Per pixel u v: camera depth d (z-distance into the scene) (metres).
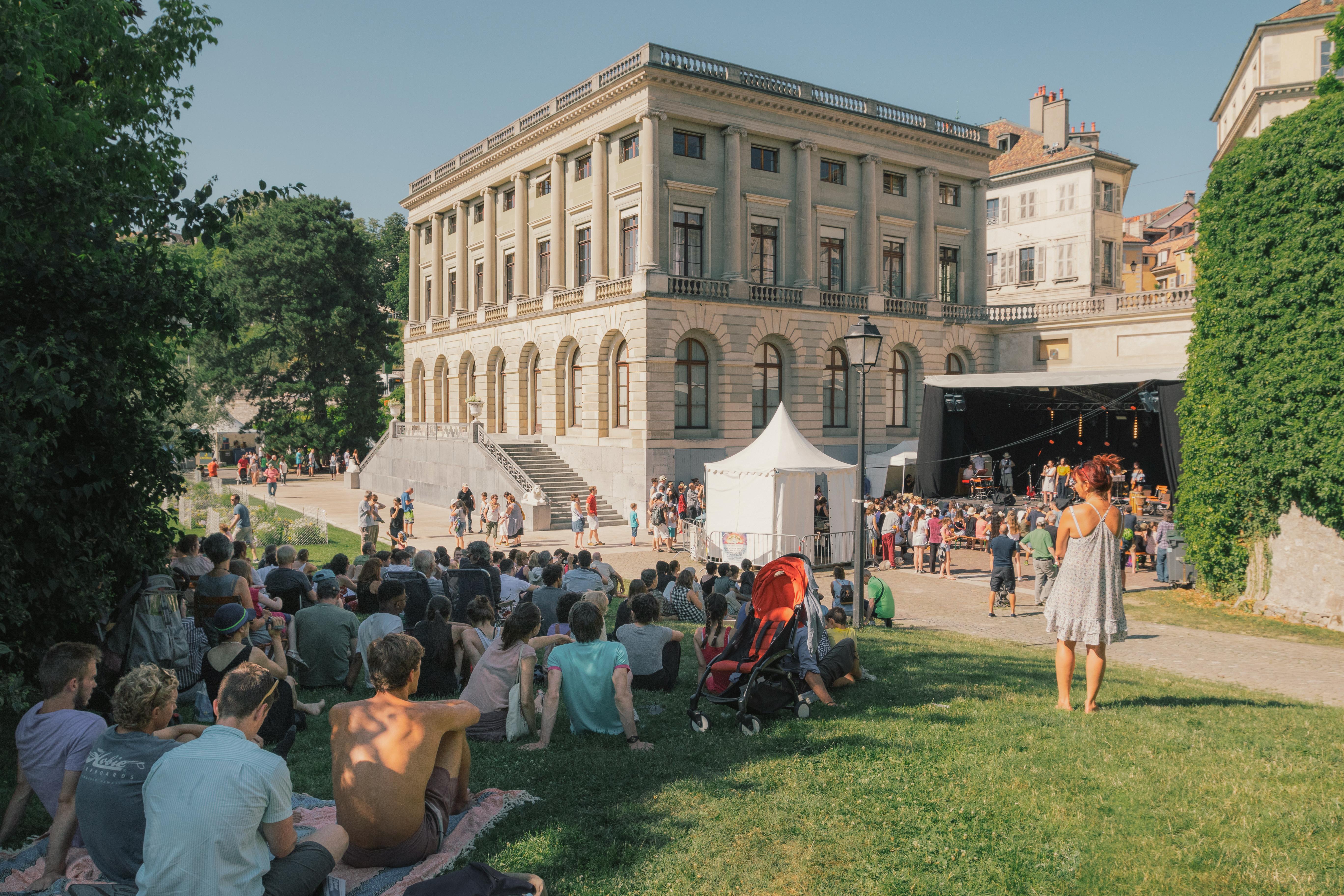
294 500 45.94
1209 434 21.08
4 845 5.58
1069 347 45.06
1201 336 21.38
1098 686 8.05
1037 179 59.81
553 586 11.46
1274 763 6.53
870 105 43.53
